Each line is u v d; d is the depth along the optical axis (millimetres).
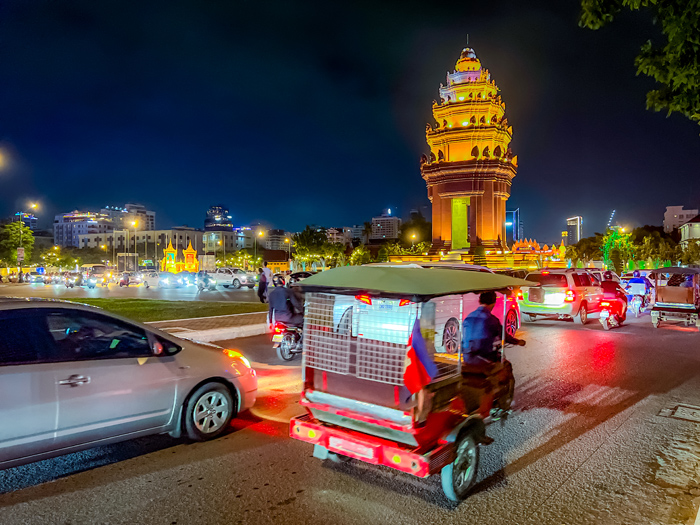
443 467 3762
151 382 4758
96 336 4840
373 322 3777
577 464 4668
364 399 3818
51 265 109938
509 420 5973
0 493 3998
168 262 84000
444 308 3969
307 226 80938
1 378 3920
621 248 62750
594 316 17266
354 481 4238
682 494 4078
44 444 4113
